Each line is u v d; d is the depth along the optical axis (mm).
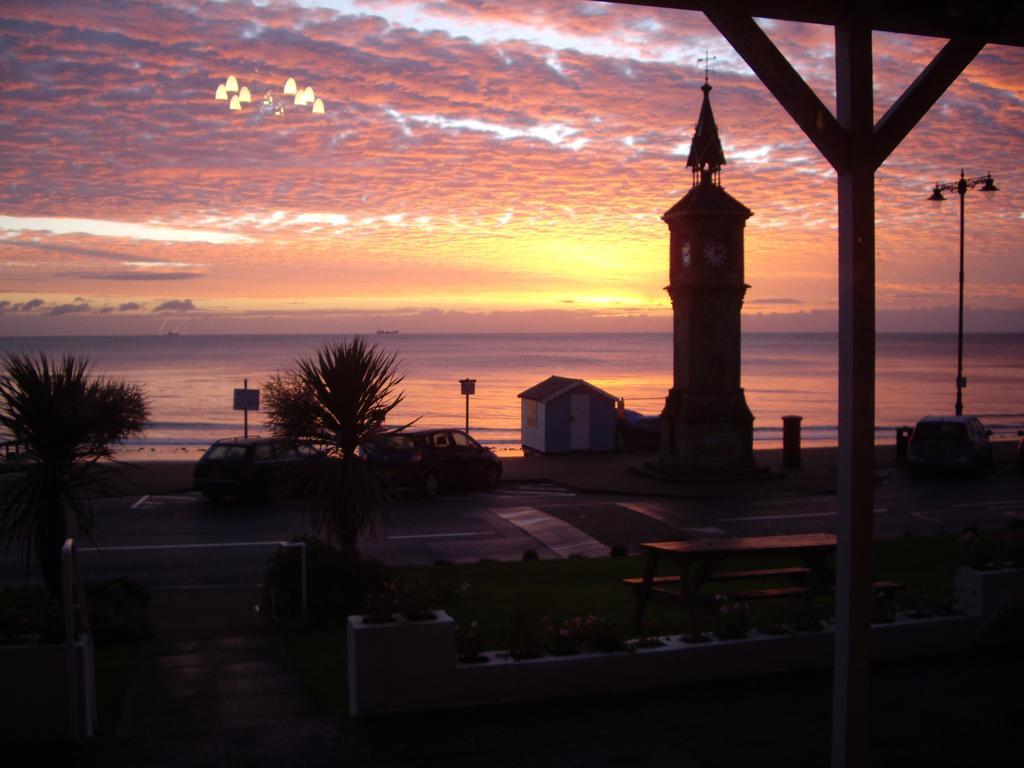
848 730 5762
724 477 25406
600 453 31750
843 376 5719
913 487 25016
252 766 5816
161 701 7516
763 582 12945
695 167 25594
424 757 6008
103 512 20281
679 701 7086
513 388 90062
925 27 5699
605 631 7516
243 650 9664
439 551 16828
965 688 7418
